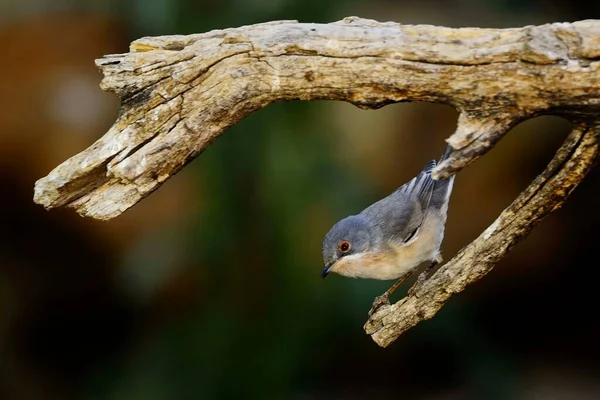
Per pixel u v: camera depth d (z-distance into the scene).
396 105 12.70
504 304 14.05
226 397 11.45
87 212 6.00
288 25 5.84
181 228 11.83
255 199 11.32
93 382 12.31
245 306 11.56
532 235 13.44
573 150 5.57
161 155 5.91
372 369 13.18
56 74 11.75
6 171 11.66
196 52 5.84
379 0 12.72
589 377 13.62
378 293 11.58
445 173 5.66
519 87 5.43
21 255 12.26
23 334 12.59
